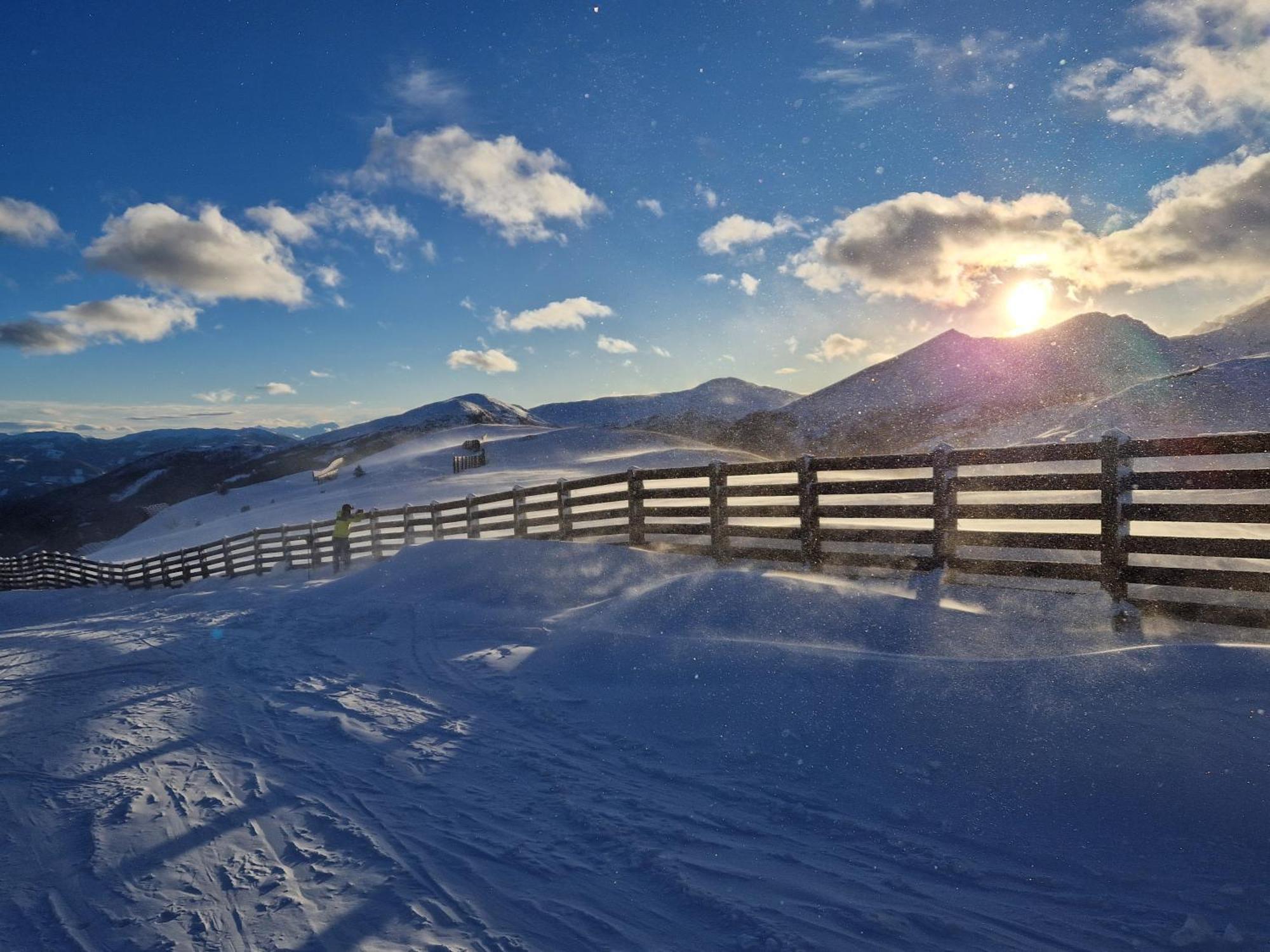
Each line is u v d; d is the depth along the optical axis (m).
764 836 3.80
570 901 3.27
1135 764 3.88
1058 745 4.15
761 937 2.94
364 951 2.93
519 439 97.69
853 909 3.13
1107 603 6.36
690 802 4.23
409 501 48.81
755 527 9.38
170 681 8.04
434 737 5.53
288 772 4.99
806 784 4.30
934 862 3.48
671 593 7.62
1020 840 3.58
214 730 6.06
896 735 4.59
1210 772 3.70
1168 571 6.11
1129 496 6.35
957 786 4.06
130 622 14.02
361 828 4.09
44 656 10.38
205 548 25.44
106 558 50.53
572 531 12.58
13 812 4.56
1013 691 4.66
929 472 26.06
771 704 5.22
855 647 6.09
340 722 5.99
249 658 8.85
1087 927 2.96
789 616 6.75
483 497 15.02
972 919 3.04
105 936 3.13
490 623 8.86
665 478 10.52
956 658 5.51
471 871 3.56
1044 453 6.91
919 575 7.75
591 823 4.02
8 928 3.23
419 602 10.66
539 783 4.60
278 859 3.78
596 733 5.33
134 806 4.54
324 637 9.66
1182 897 3.08
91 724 6.46
